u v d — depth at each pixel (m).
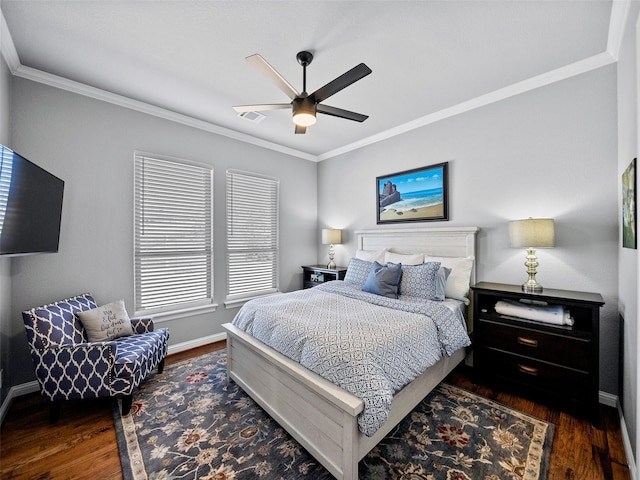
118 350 2.20
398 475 1.52
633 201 1.59
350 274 3.35
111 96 2.74
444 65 2.32
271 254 4.19
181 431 1.89
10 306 2.26
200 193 3.43
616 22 1.83
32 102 2.37
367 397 1.39
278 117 3.29
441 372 2.26
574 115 2.36
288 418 1.84
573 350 2.02
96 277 2.70
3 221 1.61
